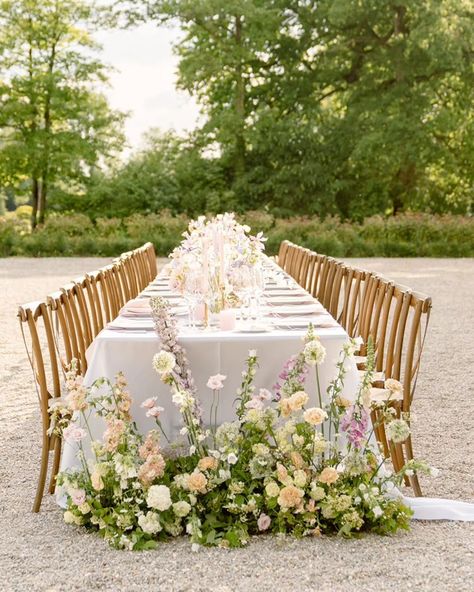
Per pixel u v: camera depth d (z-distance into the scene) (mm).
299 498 3271
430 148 27297
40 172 28875
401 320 4078
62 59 28469
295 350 3811
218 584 2885
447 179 29375
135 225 22703
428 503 3598
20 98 29047
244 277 4258
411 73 27578
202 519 3428
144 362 3793
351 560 3080
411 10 26891
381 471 3705
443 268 17703
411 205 29656
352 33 28906
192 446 3506
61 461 3867
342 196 30438
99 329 5645
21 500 3818
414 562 3053
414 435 4773
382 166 28703
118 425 3398
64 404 3635
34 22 28062
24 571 3023
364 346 4918
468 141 28344
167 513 3361
